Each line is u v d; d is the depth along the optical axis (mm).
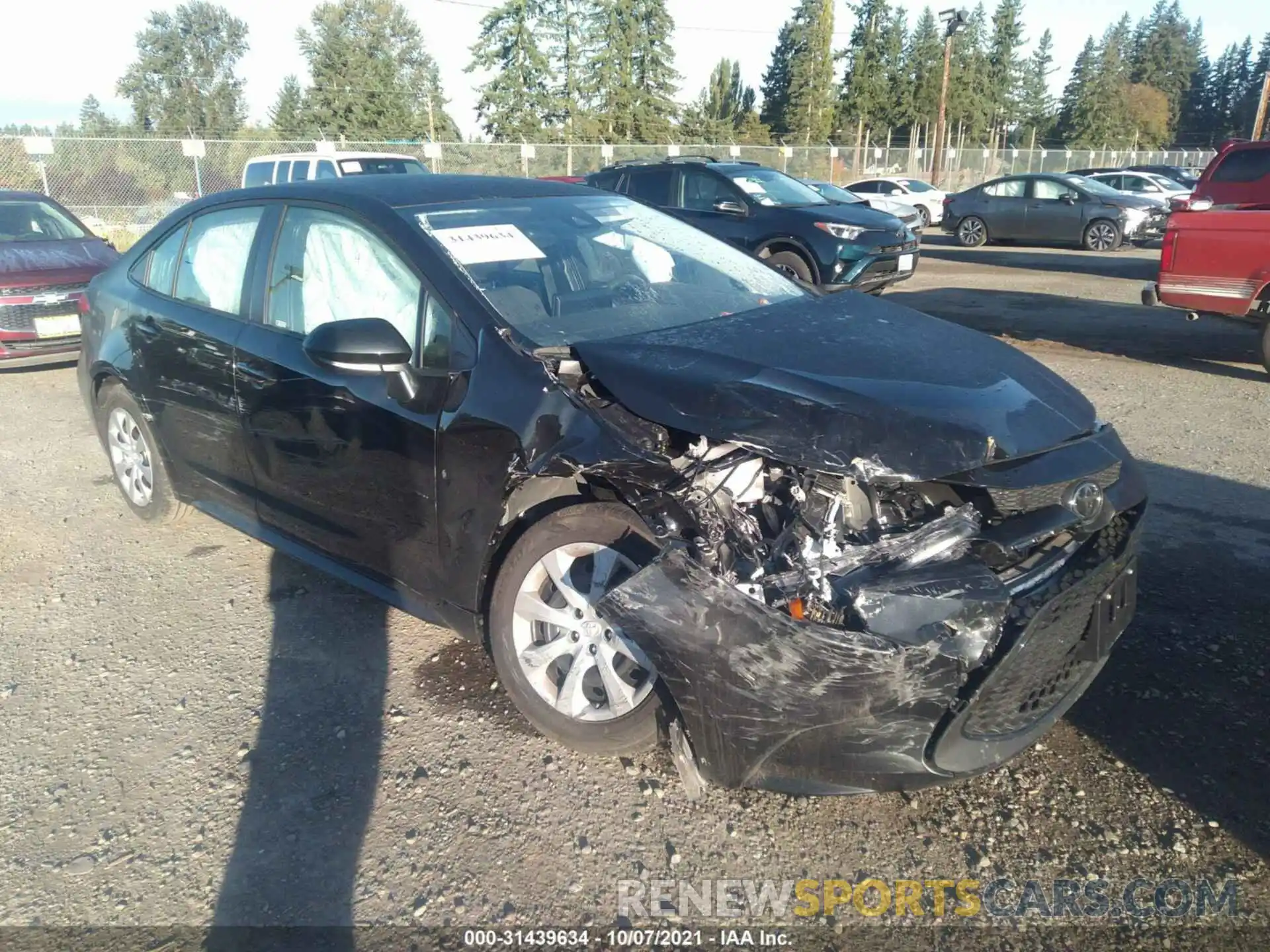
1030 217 20562
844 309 3705
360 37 51094
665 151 31406
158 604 4238
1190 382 7879
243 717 3375
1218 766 2988
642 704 2855
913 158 43062
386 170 15570
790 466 2676
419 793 2959
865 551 2490
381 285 3508
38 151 19719
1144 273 15859
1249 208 9125
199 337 4152
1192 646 3678
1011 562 2611
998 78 84562
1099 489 2707
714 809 2865
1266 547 4570
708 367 2904
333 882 2617
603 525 2820
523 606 3041
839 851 2697
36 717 3416
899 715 2389
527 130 49094
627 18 52062
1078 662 2793
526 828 2801
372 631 3957
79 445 6688
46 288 8195
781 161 35000
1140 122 88562
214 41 48781
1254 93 95938
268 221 4027
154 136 46375
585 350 3070
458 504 3119
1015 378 3029
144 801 2959
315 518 3793
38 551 4848
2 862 2723
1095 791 2893
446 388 3158
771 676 2416
